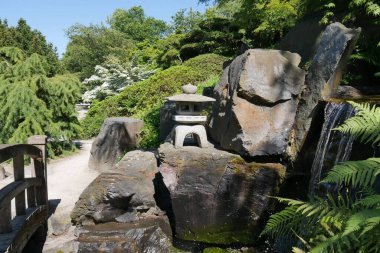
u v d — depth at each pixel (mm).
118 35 26297
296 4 8922
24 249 4586
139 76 16188
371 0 6008
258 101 4953
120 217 5191
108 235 4820
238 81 4961
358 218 1831
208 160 5004
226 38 14469
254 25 11906
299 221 2916
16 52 9859
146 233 4871
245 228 4707
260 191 4680
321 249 2125
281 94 4953
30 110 8234
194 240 4922
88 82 17797
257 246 4645
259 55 5043
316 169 4500
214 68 12031
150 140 7938
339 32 4848
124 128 8094
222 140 5363
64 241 4723
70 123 9422
